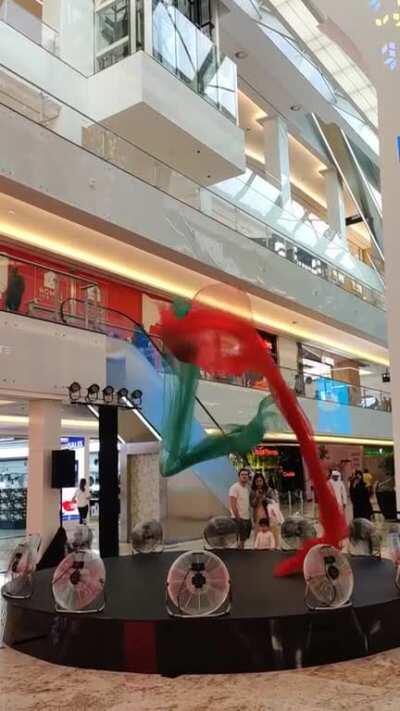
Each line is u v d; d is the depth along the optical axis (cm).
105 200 1078
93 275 1329
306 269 1695
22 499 1400
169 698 324
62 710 311
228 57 1616
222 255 1370
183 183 1291
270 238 1565
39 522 840
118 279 1382
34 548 487
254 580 492
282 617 373
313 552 407
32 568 465
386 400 2070
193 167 1459
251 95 1862
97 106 1239
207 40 1410
